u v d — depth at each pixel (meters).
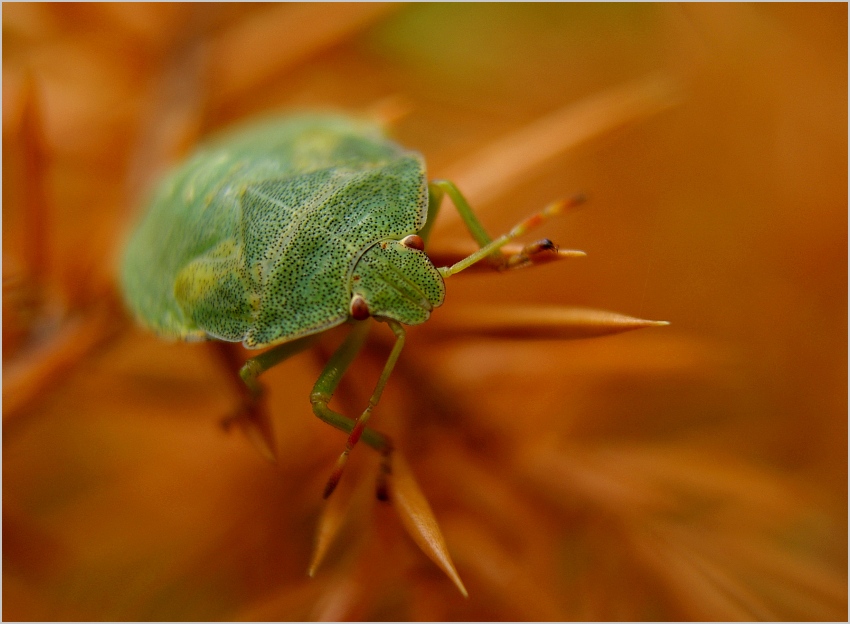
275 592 0.07
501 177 0.07
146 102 0.07
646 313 0.07
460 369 0.07
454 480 0.07
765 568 0.07
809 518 0.07
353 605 0.06
